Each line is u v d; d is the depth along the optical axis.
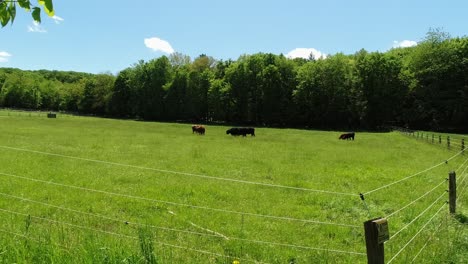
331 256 7.09
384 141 40.16
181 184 13.92
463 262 6.20
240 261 6.53
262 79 84.50
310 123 81.31
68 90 128.62
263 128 71.50
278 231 8.63
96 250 4.79
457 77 72.00
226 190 13.11
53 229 7.33
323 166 19.88
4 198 10.80
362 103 74.94
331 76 78.62
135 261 4.61
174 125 68.00
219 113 88.44
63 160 18.77
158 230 8.38
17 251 4.69
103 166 17.38
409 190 13.63
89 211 9.89
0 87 146.12
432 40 76.94
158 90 96.25
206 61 108.62
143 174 15.73
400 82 73.81
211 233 8.31
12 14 3.10
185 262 6.08
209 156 22.89
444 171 18.17
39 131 40.28
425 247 6.96
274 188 13.69
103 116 109.00
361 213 10.46
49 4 3.07
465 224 8.51
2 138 30.62
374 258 4.30
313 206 11.25
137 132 45.25
